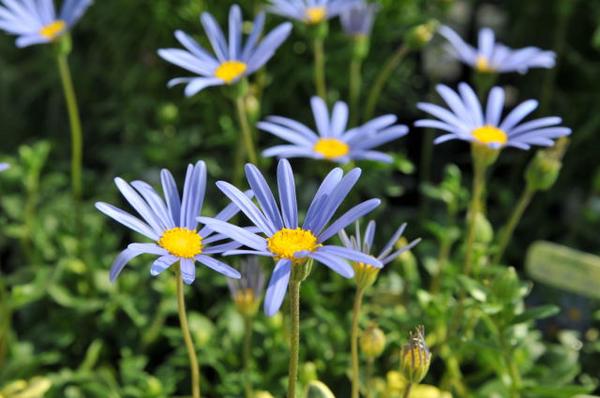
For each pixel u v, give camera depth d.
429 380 0.49
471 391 0.48
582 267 0.46
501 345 0.44
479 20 0.68
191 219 0.39
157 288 0.50
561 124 0.62
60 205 0.56
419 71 0.64
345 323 0.49
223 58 0.47
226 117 0.56
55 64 0.68
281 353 0.48
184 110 0.62
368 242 0.40
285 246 0.37
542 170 0.45
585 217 0.56
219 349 0.49
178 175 0.57
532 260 0.47
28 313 0.53
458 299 0.47
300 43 0.60
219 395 0.49
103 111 0.68
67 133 0.68
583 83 0.64
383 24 0.59
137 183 0.39
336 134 0.47
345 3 0.50
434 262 0.51
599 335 0.51
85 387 0.48
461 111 0.45
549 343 0.52
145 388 0.47
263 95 0.60
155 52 0.63
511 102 0.67
